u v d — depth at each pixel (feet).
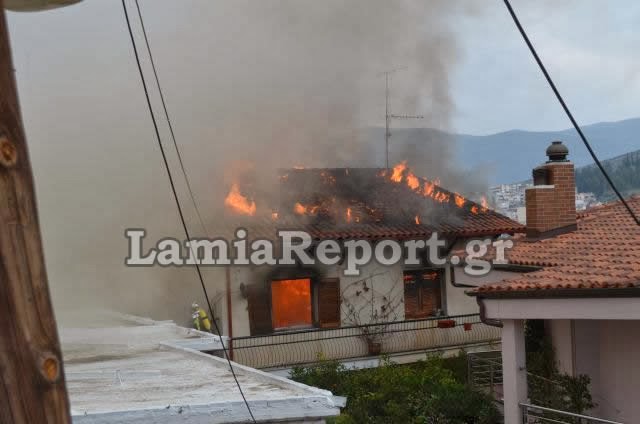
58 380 5.25
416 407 35.17
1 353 4.98
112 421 12.67
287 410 13.69
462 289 50.93
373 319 47.75
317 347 45.60
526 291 26.27
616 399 28.81
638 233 32.81
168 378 18.28
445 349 48.85
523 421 27.02
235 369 19.22
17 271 5.11
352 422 33.37
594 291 24.90
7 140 5.14
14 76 5.30
